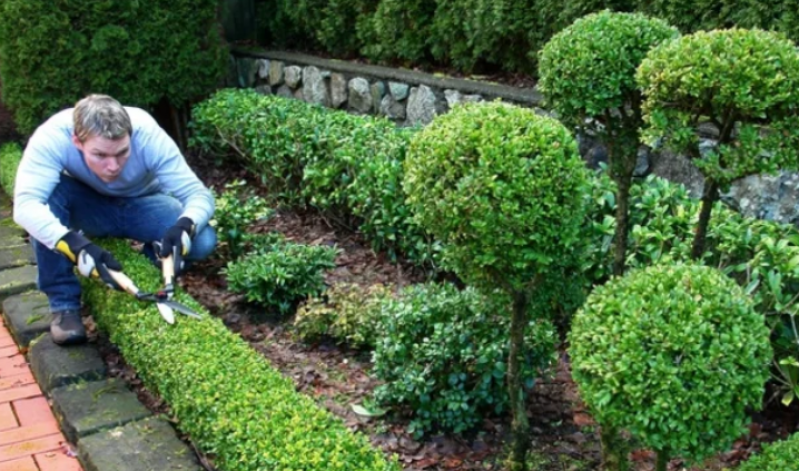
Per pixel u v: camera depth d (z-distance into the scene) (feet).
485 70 18.53
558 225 7.42
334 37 22.16
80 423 9.69
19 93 20.48
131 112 11.56
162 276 11.39
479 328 9.58
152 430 9.44
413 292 10.66
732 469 7.64
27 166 10.80
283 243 14.73
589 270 11.41
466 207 7.22
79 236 10.62
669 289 6.55
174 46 21.63
